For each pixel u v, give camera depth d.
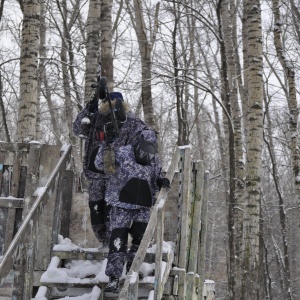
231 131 35.56
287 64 32.72
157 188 11.82
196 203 13.62
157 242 10.48
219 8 36.69
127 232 11.28
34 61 20.78
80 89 41.56
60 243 13.12
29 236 10.69
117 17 46.19
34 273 12.42
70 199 13.84
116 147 11.66
